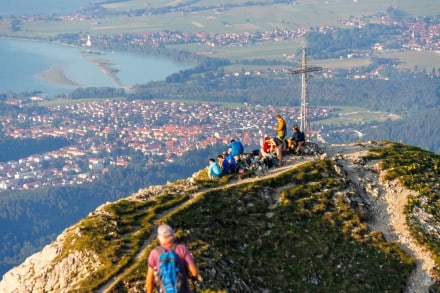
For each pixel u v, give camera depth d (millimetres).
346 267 49625
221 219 51125
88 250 45500
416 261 51875
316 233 52438
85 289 41688
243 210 53188
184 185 57062
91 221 48812
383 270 49906
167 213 51344
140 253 45375
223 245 48000
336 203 56750
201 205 52219
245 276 45625
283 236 51000
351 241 52469
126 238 47094
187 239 47188
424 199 60562
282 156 65062
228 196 54531
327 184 59312
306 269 48188
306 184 59062
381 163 65688
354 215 55562
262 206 54312
